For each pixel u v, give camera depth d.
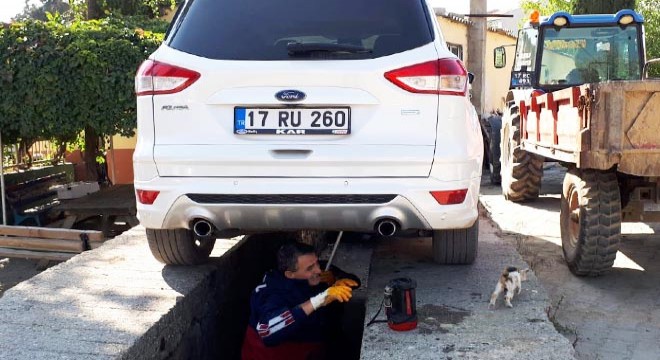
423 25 3.48
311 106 3.34
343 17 3.53
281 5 3.57
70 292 3.87
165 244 4.12
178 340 3.72
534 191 8.69
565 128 4.96
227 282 4.78
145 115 3.48
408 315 3.37
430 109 3.33
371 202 3.34
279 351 3.89
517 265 4.46
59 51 8.62
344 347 4.49
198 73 3.38
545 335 3.27
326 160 3.31
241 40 3.48
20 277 7.74
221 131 3.39
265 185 3.36
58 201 10.61
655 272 5.28
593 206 4.68
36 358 2.93
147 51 8.89
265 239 6.11
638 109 4.21
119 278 4.15
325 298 3.69
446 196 3.34
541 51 8.19
